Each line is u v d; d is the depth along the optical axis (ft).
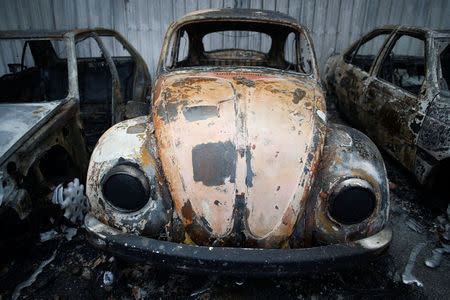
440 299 7.29
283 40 12.85
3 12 18.76
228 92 7.97
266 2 19.58
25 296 7.16
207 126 6.98
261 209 6.28
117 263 8.07
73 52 10.68
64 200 8.48
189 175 6.50
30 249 8.38
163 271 7.88
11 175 6.90
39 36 10.75
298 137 6.97
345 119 15.98
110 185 6.48
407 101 10.80
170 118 7.34
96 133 12.85
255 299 7.22
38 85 13.10
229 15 10.36
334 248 6.04
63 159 9.21
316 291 7.45
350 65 15.55
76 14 19.19
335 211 6.43
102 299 7.16
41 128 8.07
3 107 8.91
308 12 19.98
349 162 6.70
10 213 7.66
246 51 14.78
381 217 6.54
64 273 7.80
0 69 19.79
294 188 6.44
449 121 9.14
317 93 8.80
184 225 6.47
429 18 20.83
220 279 7.68
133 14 19.31
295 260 5.75
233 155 6.54
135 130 7.43
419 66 14.14
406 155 10.76
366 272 7.98
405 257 8.51
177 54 11.35
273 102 7.70
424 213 10.25
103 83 14.19
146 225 6.54
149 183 6.60
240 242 6.23
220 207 6.28
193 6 19.35
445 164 9.45
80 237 8.89
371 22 20.57
